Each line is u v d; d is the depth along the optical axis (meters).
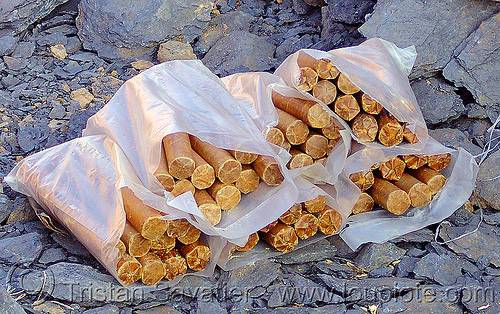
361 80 2.53
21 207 2.79
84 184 2.50
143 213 2.31
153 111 2.50
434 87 3.22
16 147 3.30
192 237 2.45
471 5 3.18
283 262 2.62
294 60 2.65
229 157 2.41
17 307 2.09
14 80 3.77
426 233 2.74
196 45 4.21
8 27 4.03
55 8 4.37
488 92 3.10
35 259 2.50
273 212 2.48
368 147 2.65
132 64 4.01
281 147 2.55
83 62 4.00
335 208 2.70
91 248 2.41
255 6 4.67
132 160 2.51
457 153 2.77
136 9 3.99
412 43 3.20
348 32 3.90
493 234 2.69
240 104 2.71
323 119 2.56
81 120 3.40
